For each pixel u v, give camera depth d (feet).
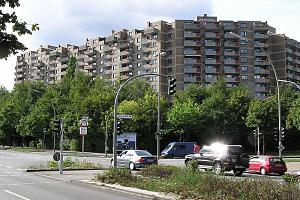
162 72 393.50
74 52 486.38
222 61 392.88
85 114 237.45
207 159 93.86
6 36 19.86
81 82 274.16
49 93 279.69
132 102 234.38
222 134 247.70
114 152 84.02
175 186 54.13
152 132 239.91
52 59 519.19
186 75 388.78
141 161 105.81
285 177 48.65
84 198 49.70
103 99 240.12
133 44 419.54
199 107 241.76
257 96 397.19
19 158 159.02
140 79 295.89
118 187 60.64
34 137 295.07
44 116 269.64
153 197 51.13
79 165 105.70
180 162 139.33
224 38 396.37
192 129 238.27
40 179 76.79
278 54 418.92
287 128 222.69
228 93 268.62
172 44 395.75
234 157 90.74
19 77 568.82
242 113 255.70
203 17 412.16
